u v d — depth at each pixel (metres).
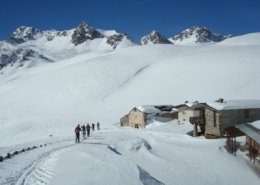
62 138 28.06
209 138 23.28
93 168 12.38
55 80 85.44
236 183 12.81
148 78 78.19
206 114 24.31
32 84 85.50
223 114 22.86
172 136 25.28
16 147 20.50
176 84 67.38
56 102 67.25
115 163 13.38
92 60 106.88
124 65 96.00
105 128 41.09
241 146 18.59
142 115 38.12
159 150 19.44
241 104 24.56
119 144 20.22
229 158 16.28
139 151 18.42
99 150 16.75
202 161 16.03
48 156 15.23
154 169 14.45
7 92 83.69
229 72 66.00
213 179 13.20
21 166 12.70
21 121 52.72
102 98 67.31
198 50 115.12
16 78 143.62
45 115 57.34
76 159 14.18
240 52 83.31
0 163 13.26
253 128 15.44
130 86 74.25
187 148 19.27
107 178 10.94
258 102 26.31
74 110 59.81
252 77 57.50
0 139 38.78
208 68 73.69
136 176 11.47
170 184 12.30
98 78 82.31
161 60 100.12
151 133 27.94
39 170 12.00
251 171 14.09
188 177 13.33
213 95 52.47
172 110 41.75
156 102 57.84
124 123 42.62
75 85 77.94
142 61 102.00
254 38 139.75
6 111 63.50
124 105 59.94
